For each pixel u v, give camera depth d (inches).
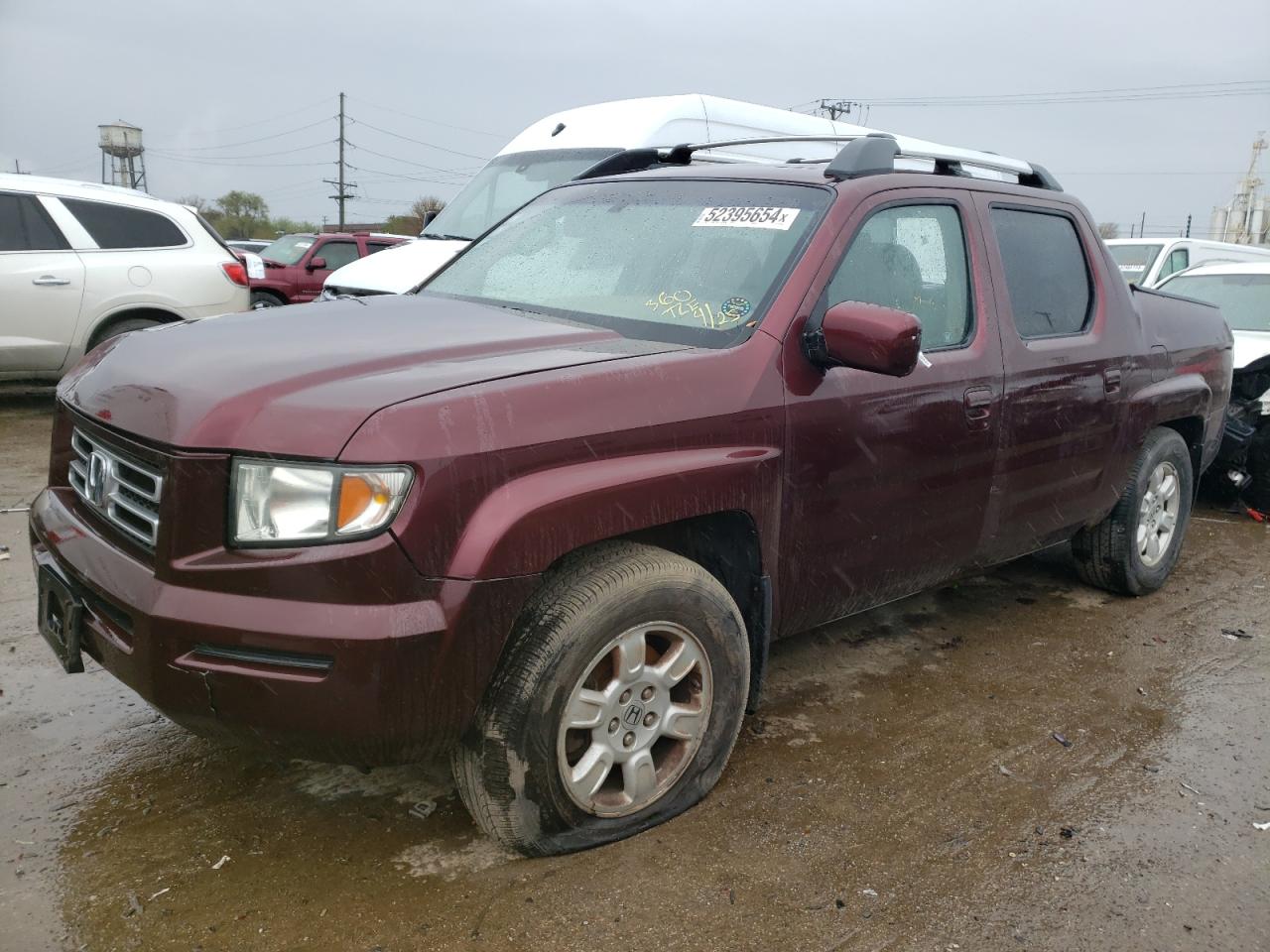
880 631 170.9
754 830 109.8
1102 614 183.8
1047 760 128.7
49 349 321.7
